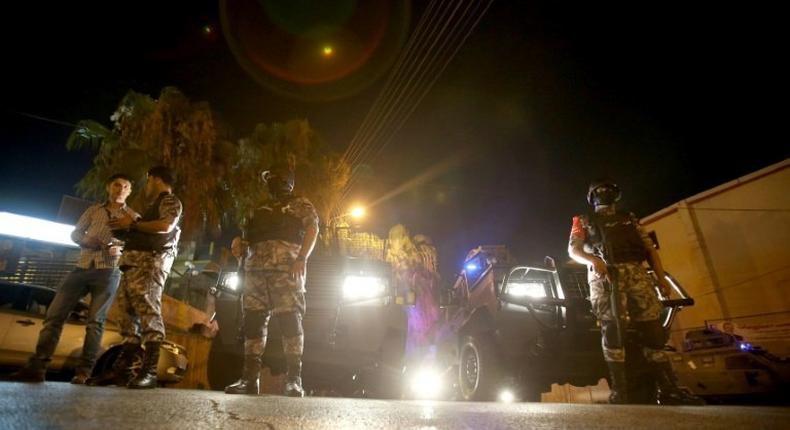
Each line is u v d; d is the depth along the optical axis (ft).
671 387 13.12
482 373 19.12
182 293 36.99
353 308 21.22
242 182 44.60
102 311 14.92
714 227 52.47
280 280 13.29
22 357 18.54
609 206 14.96
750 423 6.17
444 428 5.22
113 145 42.19
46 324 13.83
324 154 50.06
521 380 18.40
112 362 17.87
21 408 5.20
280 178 14.78
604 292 13.92
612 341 13.56
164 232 13.73
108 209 15.48
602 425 5.77
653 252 14.62
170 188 15.05
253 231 14.05
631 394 13.83
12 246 38.70
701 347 30.42
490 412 7.25
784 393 25.94
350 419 5.72
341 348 20.79
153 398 7.62
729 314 49.60
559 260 19.38
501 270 19.56
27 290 20.95
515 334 18.10
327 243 41.47
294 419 5.58
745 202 50.57
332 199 48.29
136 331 13.46
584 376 18.19
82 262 14.88
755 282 48.49
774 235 47.88
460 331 22.44
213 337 23.22
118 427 4.40
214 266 22.34
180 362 19.89
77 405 5.81
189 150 41.47
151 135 40.81
